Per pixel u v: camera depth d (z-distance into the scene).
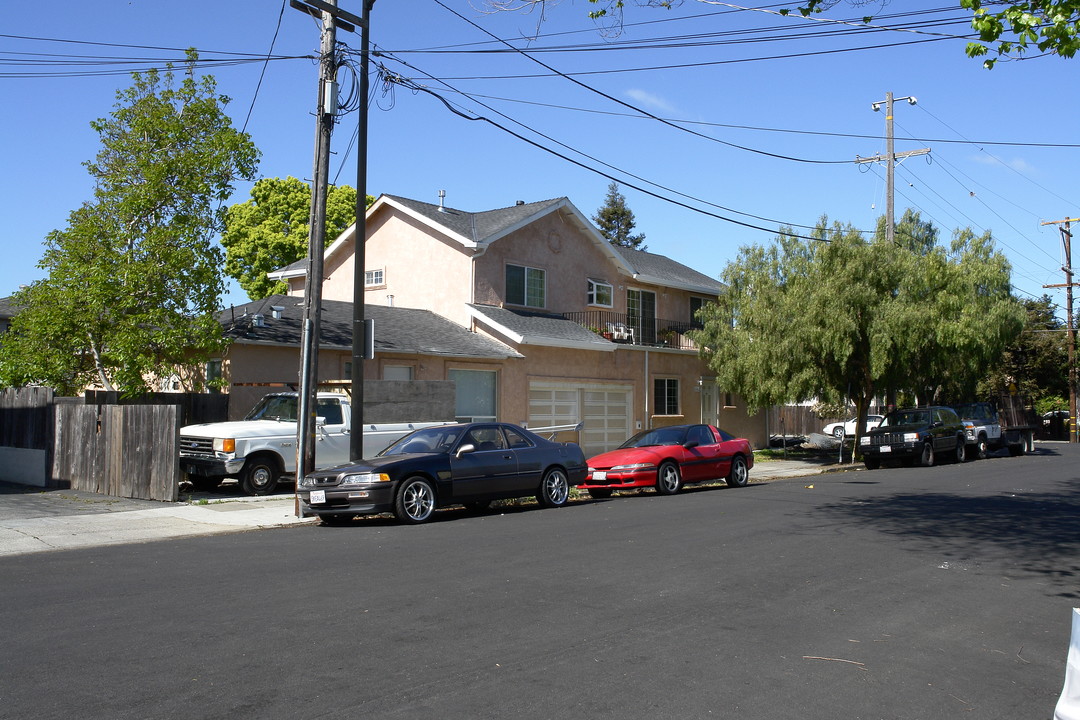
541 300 27.69
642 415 29.16
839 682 5.54
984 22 8.47
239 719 4.77
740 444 19.39
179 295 18.50
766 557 9.72
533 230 27.55
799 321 25.22
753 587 8.19
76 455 17.14
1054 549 10.38
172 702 5.03
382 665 5.75
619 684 5.41
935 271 26.20
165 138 18.70
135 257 18.33
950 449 25.95
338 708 4.95
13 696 5.12
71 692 5.20
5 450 19.14
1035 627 6.96
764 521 12.68
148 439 15.64
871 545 10.58
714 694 5.26
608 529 11.91
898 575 8.84
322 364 20.52
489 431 14.40
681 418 31.02
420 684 5.37
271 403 17.56
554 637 6.44
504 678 5.50
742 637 6.51
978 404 29.41
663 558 9.62
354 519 13.61
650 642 6.34
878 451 24.97
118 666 5.71
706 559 9.58
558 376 25.94
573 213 28.61
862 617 7.16
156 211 18.83
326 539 11.35
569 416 26.52
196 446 16.25
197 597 7.75
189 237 18.45
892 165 27.81
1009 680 5.65
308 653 6.01
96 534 11.91
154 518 13.36
